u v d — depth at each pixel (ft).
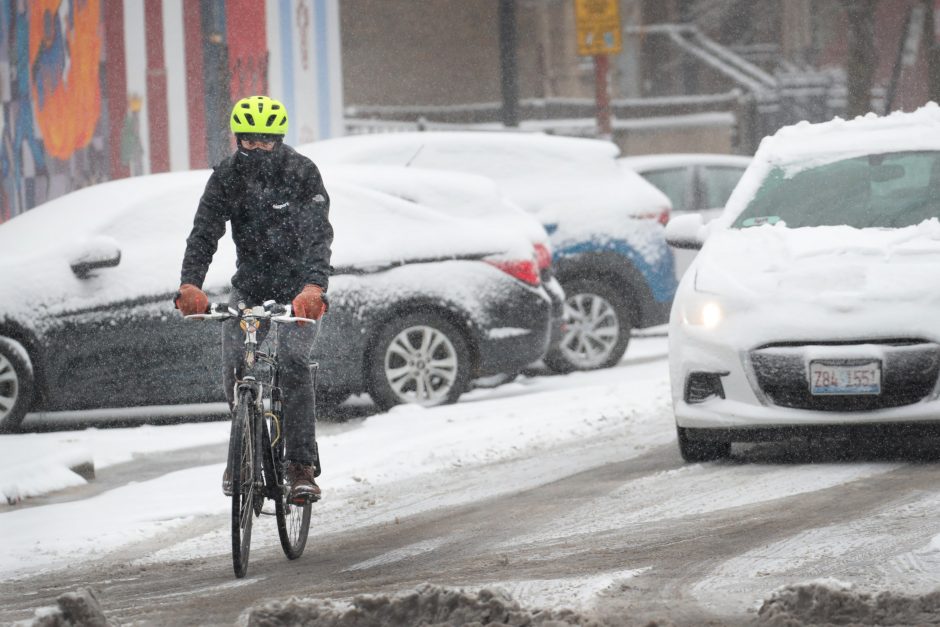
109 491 100.73
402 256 131.03
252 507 70.59
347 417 132.36
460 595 53.88
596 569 65.87
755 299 92.43
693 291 95.61
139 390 126.62
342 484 99.30
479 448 109.60
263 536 83.46
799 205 104.12
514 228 140.77
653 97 493.77
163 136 232.53
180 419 136.56
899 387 88.53
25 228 132.77
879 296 89.86
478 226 136.46
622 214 160.86
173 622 59.72
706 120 409.69
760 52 521.65
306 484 71.92
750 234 100.83
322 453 110.63
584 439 112.88
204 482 102.12
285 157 72.54
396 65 433.07
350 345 128.26
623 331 158.30
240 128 71.61
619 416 121.19
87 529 87.20
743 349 91.20
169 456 114.93
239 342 71.77
